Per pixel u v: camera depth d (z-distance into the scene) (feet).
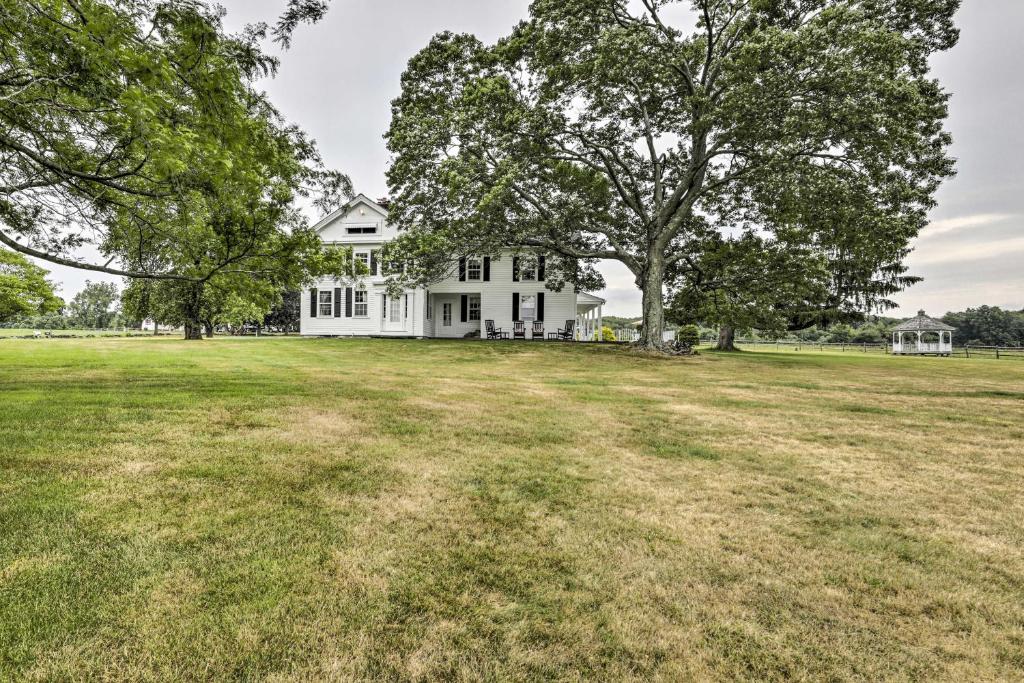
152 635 5.77
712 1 46.96
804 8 46.78
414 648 5.79
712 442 16.89
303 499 10.30
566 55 48.44
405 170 57.47
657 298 58.23
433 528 9.18
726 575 7.82
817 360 61.98
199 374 30.60
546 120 48.49
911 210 54.34
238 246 25.77
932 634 6.45
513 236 58.08
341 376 32.45
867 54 39.91
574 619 6.50
